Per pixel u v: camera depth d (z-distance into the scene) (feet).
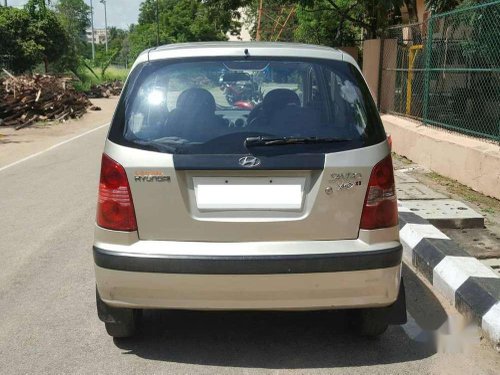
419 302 14.67
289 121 10.93
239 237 10.55
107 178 10.77
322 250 10.51
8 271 16.97
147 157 10.57
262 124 10.89
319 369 11.38
